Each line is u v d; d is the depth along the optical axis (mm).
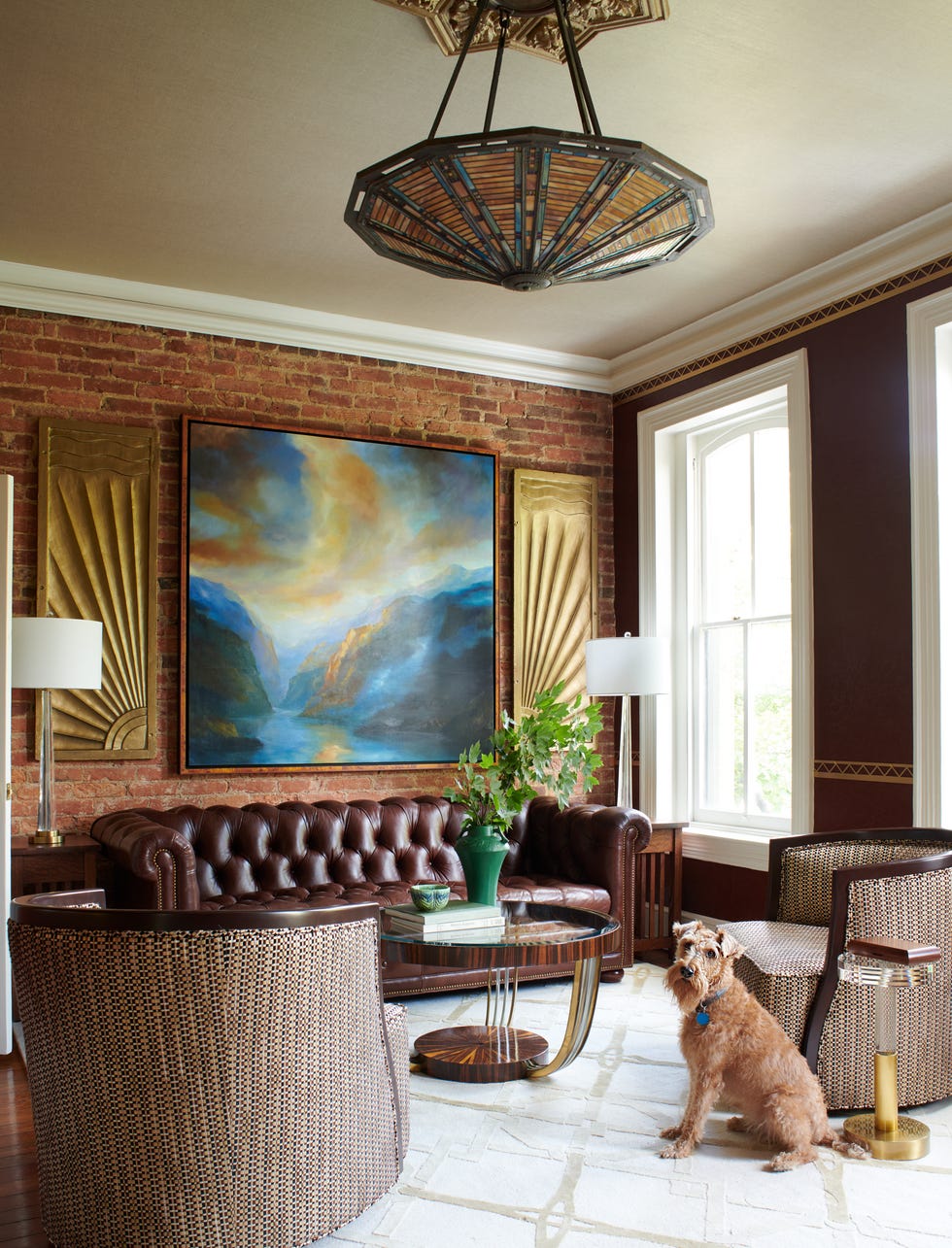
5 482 4633
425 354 6555
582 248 3127
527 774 4344
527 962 3639
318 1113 2637
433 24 3498
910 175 4598
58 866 5016
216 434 5906
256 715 5898
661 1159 3318
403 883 5559
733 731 6465
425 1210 2957
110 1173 2504
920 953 3350
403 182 2920
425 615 6398
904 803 5043
